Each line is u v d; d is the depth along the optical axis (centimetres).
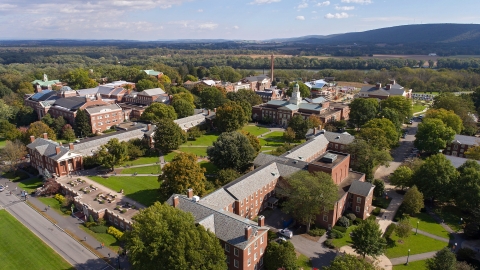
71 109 17962
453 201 10431
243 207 8950
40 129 14862
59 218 9538
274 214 9656
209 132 18012
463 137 14050
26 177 12450
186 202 7894
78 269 7362
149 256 6088
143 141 14512
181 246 5941
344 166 10300
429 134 13750
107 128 18262
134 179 12012
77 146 13025
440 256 6512
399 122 16100
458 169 10581
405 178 10600
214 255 6156
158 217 6341
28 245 8219
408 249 8100
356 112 17750
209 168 12912
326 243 8181
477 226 8444
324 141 13450
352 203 9625
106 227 9069
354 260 6016
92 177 12119
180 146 15712
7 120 17612
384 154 11319
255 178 9669
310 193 8325
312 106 19562
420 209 9925
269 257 7150
